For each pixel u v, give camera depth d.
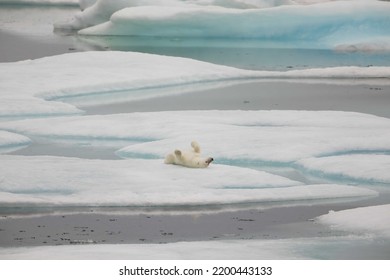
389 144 51.50
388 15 116.38
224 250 30.45
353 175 44.66
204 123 57.66
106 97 73.75
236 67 95.62
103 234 34.44
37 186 40.88
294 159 47.97
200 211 38.25
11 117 63.06
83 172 43.06
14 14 165.50
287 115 61.38
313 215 37.66
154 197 39.44
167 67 85.56
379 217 35.59
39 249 30.97
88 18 134.00
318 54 109.94
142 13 120.56
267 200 40.09
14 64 85.62
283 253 30.03
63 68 83.00
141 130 55.28
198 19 118.56
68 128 56.59
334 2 118.88
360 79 88.31
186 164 44.56
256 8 128.12
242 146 49.69
